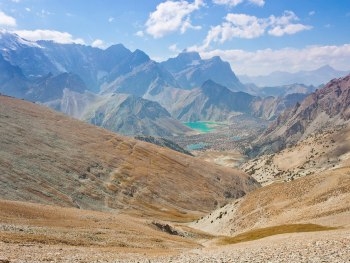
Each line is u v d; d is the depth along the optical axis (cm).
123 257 4100
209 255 3822
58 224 7112
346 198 9675
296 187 12275
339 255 2769
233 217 13138
